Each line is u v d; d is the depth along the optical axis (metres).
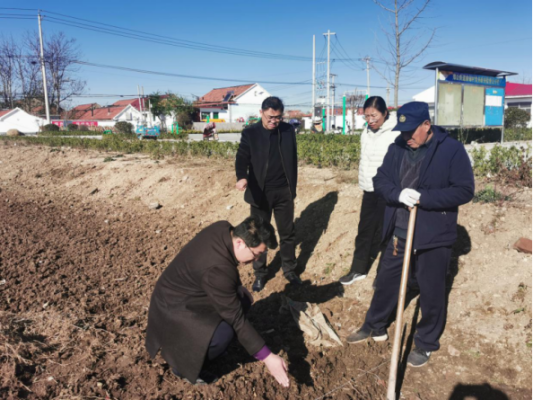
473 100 12.83
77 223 7.55
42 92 50.41
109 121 65.31
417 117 2.92
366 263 4.52
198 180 8.92
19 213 8.29
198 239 2.85
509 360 3.28
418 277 3.25
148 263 5.58
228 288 2.71
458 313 3.77
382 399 3.18
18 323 3.83
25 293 4.59
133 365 3.31
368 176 4.18
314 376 3.38
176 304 2.86
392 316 3.97
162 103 43.94
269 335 3.93
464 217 4.77
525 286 3.74
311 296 4.58
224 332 2.86
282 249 4.83
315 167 8.67
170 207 8.23
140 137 29.56
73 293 4.65
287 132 4.54
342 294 4.47
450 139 3.01
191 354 2.80
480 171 6.25
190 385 3.11
